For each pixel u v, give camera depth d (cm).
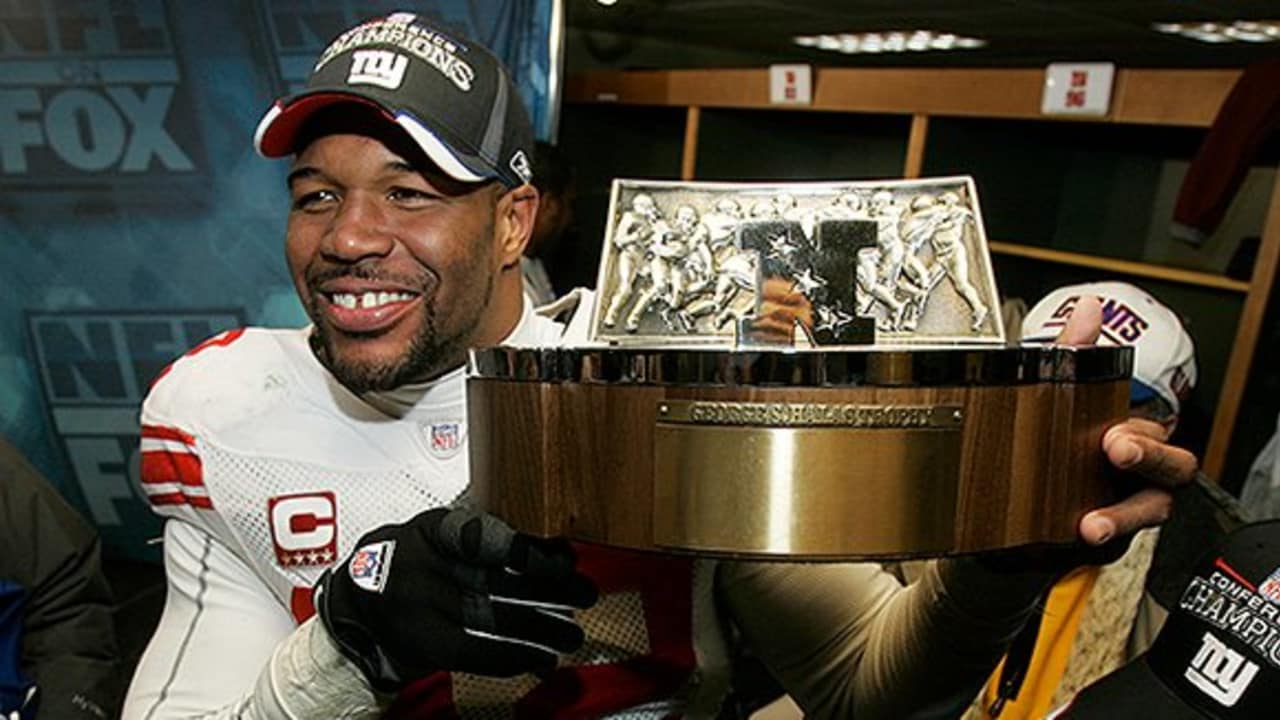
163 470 69
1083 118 209
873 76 246
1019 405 44
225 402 68
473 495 52
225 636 66
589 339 57
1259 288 183
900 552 42
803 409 42
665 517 43
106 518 160
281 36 138
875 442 42
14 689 97
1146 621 101
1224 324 229
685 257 58
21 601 99
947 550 43
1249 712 50
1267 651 50
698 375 42
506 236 65
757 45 385
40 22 139
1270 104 183
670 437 43
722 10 285
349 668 50
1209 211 195
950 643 57
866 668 65
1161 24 272
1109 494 48
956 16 278
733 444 42
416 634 46
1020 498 45
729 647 74
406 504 67
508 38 134
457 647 46
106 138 144
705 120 299
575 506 46
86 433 155
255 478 67
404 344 59
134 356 152
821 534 42
